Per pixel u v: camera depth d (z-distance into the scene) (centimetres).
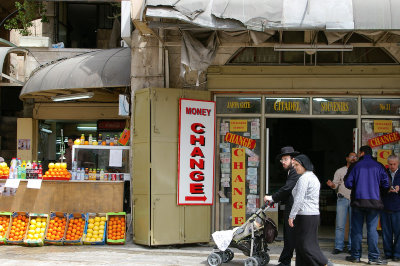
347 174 787
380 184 773
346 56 930
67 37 1767
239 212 933
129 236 955
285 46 802
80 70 1236
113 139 1068
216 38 805
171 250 868
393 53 911
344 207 856
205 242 908
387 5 712
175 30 868
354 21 708
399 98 925
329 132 1330
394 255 807
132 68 966
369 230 773
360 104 927
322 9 716
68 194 937
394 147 924
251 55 942
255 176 936
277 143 1328
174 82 955
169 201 878
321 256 632
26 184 955
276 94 934
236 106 940
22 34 1642
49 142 1670
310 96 932
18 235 927
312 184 638
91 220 928
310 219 633
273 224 727
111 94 1420
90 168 1034
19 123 1545
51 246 906
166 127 882
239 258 821
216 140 938
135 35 965
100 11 1767
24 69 1553
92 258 789
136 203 905
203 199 902
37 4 1658
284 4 723
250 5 723
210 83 936
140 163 892
